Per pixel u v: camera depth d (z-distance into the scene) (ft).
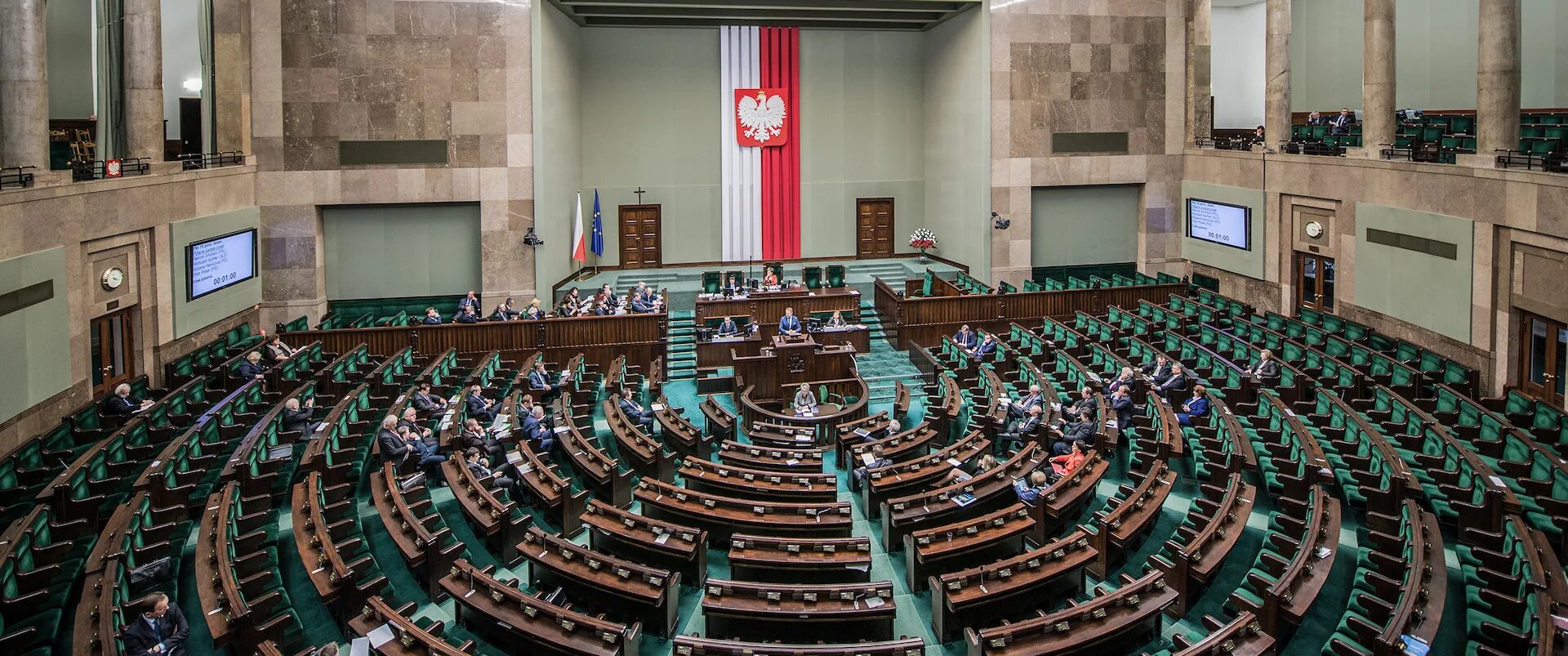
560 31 86.79
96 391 57.52
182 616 32.24
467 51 79.97
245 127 76.79
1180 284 84.43
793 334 68.80
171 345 63.31
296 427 51.65
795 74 98.63
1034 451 48.16
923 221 103.76
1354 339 69.51
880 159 102.06
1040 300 81.20
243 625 31.94
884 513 42.57
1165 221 94.89
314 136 78.74
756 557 37.04
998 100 88.63
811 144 100.27
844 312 80.48
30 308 49.44
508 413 54.08
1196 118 93.09
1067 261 94.94
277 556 38.88
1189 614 36.60
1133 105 92.12
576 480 50.34
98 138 62.28
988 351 68.39
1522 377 59.47
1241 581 38.58
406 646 30.76
